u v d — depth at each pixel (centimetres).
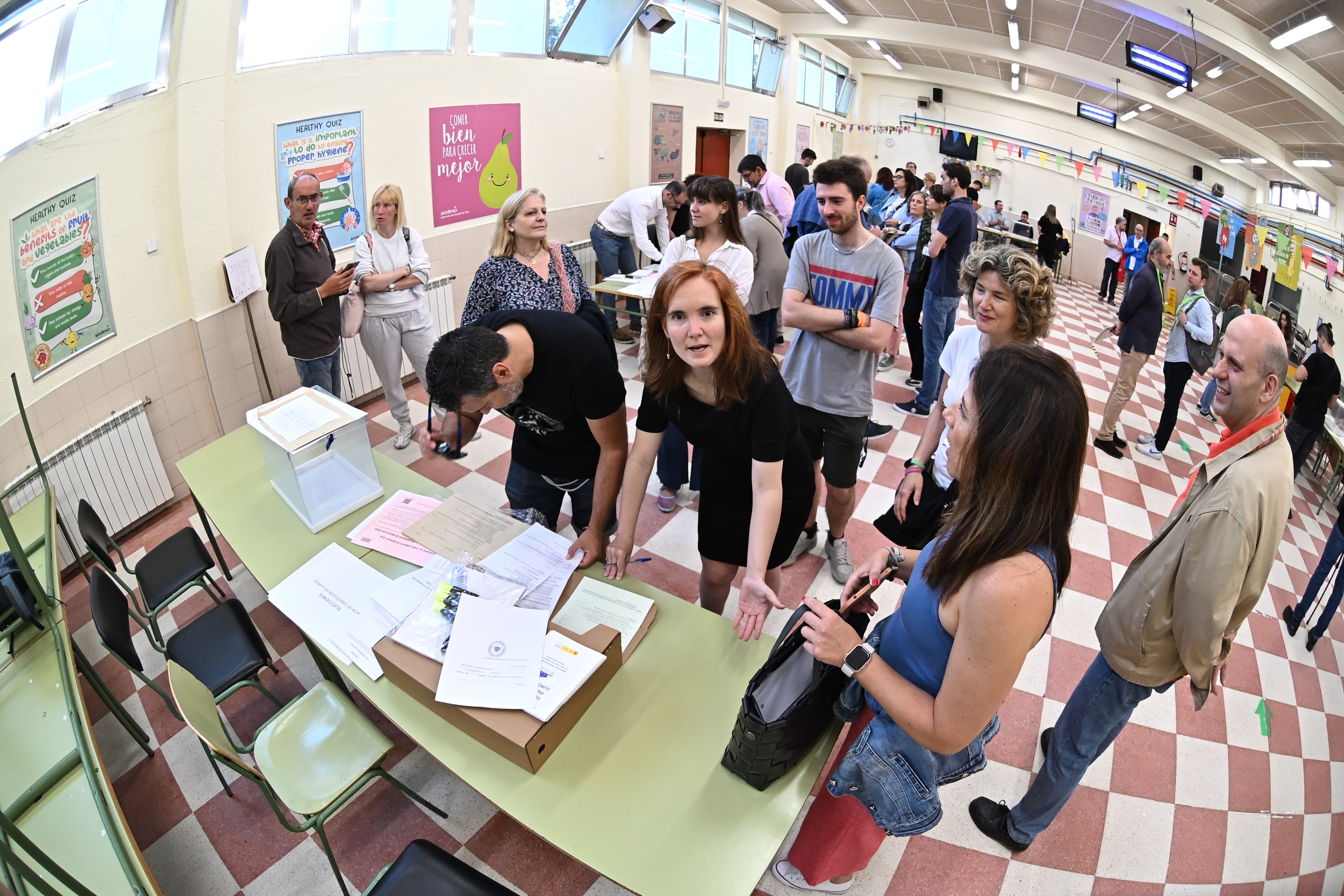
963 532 98
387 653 141
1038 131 1461
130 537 309
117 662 247
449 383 148
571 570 174
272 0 338
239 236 344
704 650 156
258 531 198
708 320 136
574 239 626
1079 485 94
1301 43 571
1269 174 935
